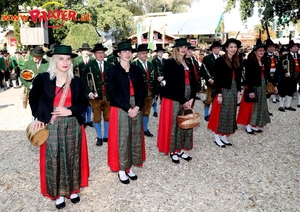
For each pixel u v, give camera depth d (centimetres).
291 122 677
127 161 371
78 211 317
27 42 1700
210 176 400
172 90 413
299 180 388
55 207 325
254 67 550
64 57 288
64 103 297
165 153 439
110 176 400
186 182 383
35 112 291
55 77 296
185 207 324
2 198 343
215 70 495
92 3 2209
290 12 1241
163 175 403
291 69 762
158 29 1752
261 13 1219
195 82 429
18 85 1385
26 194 352
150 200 338
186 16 1892
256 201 337
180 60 411
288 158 464
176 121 424
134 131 377
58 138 296
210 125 527
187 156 456
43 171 310
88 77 505
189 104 412
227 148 509
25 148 507
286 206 326
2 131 611
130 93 367
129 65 375
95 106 511
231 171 416
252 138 564
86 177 333
